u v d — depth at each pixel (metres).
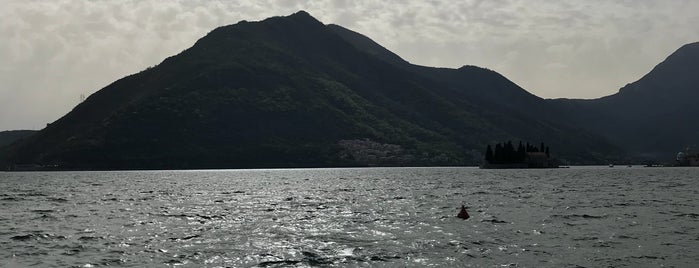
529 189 108.94
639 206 67.94
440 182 145.25
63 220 56.56
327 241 41.38
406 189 111.62
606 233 44.56
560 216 56.81
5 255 36.47
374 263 33.47
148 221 54.91
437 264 33.12
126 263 33.91
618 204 71.06
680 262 33.28
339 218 56.41
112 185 143.75
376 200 81.50
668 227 47.78
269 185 136.00
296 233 45.59
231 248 38.56
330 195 94.19
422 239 42.12
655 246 38.41
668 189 107.19
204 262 34.00
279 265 33.03
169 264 33.50
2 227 50.84
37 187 136.12
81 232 47.00
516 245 39.25
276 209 67.06
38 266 33.25
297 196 92.06
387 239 42.22
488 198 83.88
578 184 130.38
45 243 41.16
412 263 33.38
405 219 55.34
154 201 83.25
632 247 38.16
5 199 90.06
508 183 137.12
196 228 49.06
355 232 46.00
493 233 45.09
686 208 64.75
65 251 37.81
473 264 33.03
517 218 55.47
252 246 39.31
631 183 135.62
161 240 42.25
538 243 40.00
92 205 76.38
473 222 52.44
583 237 42.56
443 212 62.16
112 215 61.34
